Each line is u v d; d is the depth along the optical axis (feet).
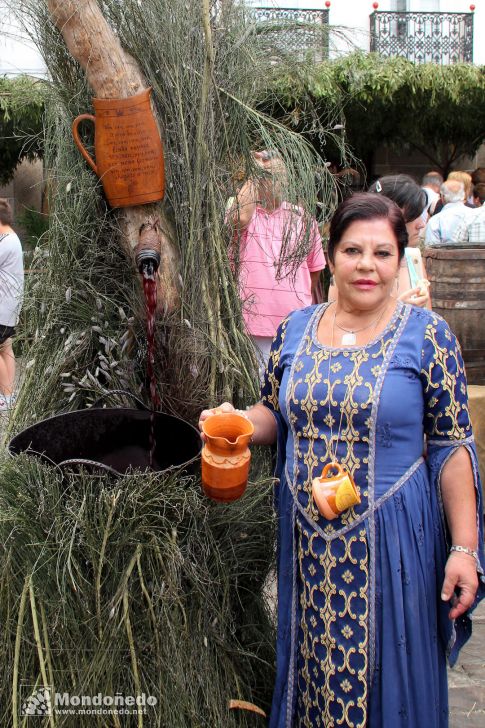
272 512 6.64
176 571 5.75
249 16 7.06
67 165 6.83
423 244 13.57
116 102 6.27
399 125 25.11
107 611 5.59
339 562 5.65
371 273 5.59
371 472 5.56
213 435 5.68
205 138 6.64
